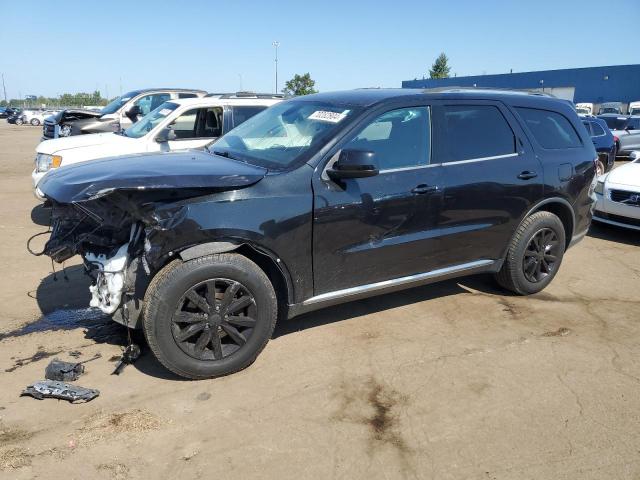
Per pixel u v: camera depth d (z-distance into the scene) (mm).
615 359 3844
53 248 3586
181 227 3178
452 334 4207
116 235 3404
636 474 2680
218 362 3441
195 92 12219
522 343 4074
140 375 3518
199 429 2971
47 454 2736
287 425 3021
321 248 3656
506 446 2877
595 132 14305
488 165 4379
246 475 2631
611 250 6871
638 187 7188
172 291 3207
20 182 11398
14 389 3316
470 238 4387
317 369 3635
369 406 3223
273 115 4586
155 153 4324
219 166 3609
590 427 3047
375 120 3893
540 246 4910
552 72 48562
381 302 4832
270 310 3547
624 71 44500
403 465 2725
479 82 54000
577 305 4859
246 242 3367
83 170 3508
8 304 4629
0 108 62500
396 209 3900
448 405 3244
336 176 3582
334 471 2672
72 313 4469
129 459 2721
